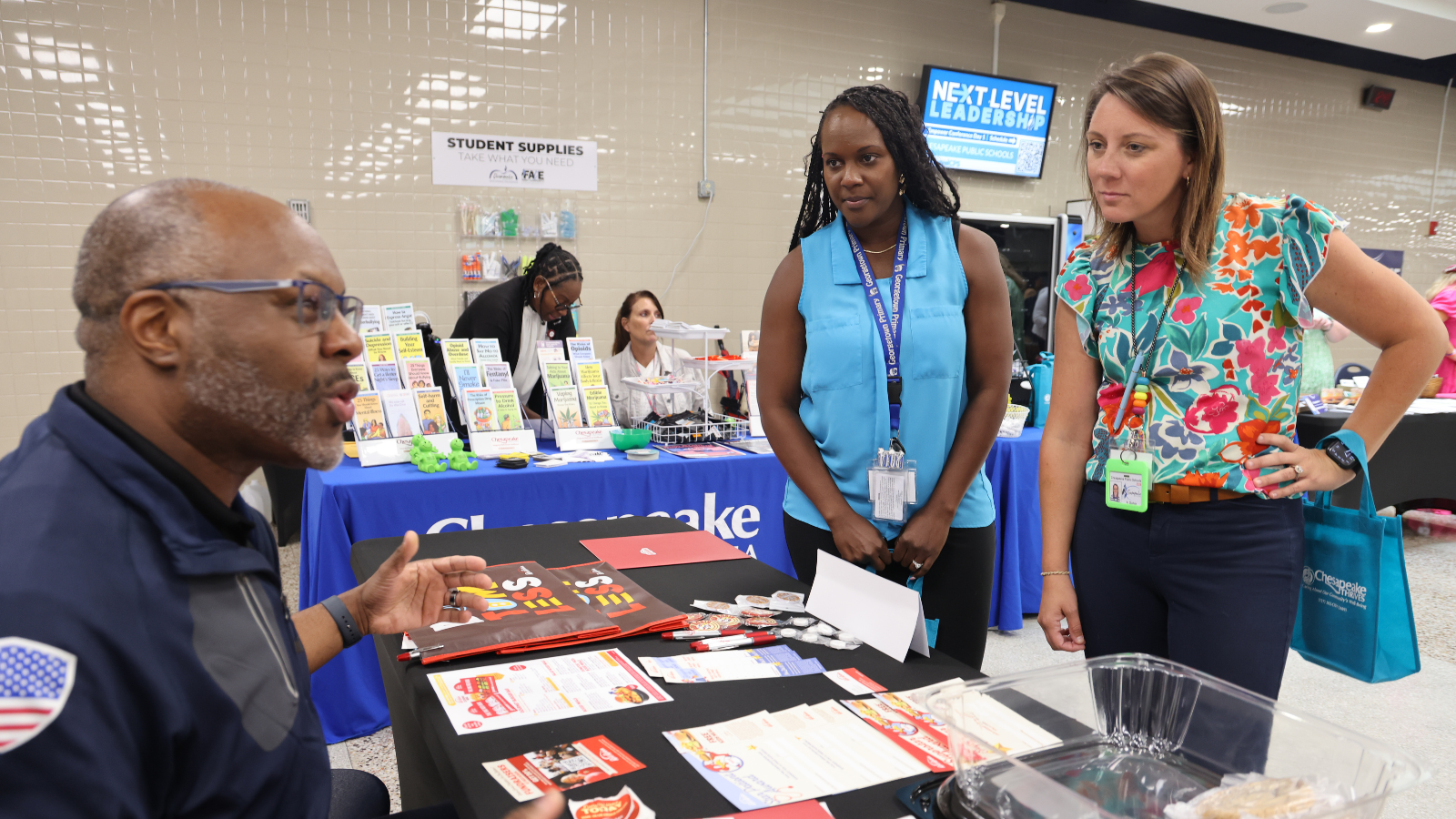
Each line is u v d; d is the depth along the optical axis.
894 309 1.41
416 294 4.48
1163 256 1.21
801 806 0.72
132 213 0.62
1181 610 1.20
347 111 4.24
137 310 0.61
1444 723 2.46
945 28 5.41
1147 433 1.20
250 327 0.63
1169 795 0.74
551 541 1.63
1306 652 1.26
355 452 2.74
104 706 0.54
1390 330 1.10
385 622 1.06
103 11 3.80
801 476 1.45
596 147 4.74
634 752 0.81
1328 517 1.21
